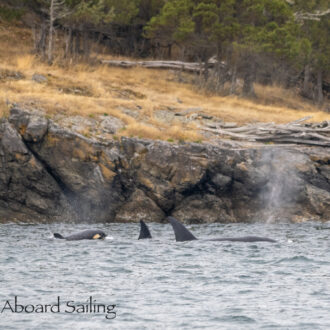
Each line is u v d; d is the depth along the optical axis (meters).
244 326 38.38
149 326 38.41
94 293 46.69
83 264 59.28
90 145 120.94
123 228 104.44
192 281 51.31
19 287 48.50
